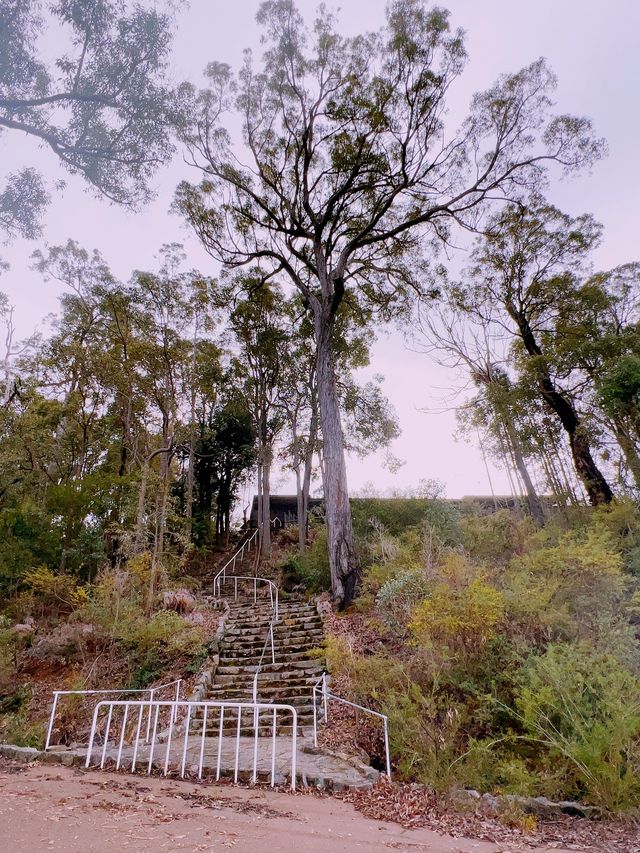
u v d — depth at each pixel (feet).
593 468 53.11
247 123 56.59
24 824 11.66
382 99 52.85
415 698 22.11
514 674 21.94
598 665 19.99
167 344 67.05
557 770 18.10
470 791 17.53
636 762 17.04
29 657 37.22
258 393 79.66
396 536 49.83
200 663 33.19
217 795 15.78
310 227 61.05
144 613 37.99
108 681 32.86
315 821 13.92
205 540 74.43
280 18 51.83
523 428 56.13
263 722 25.99
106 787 15.69
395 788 17.71
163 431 68.13
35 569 43.55
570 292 55.93
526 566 28.76
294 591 51.75
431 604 24.82
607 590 25.18
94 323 69.56
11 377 63.31
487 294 62.13
